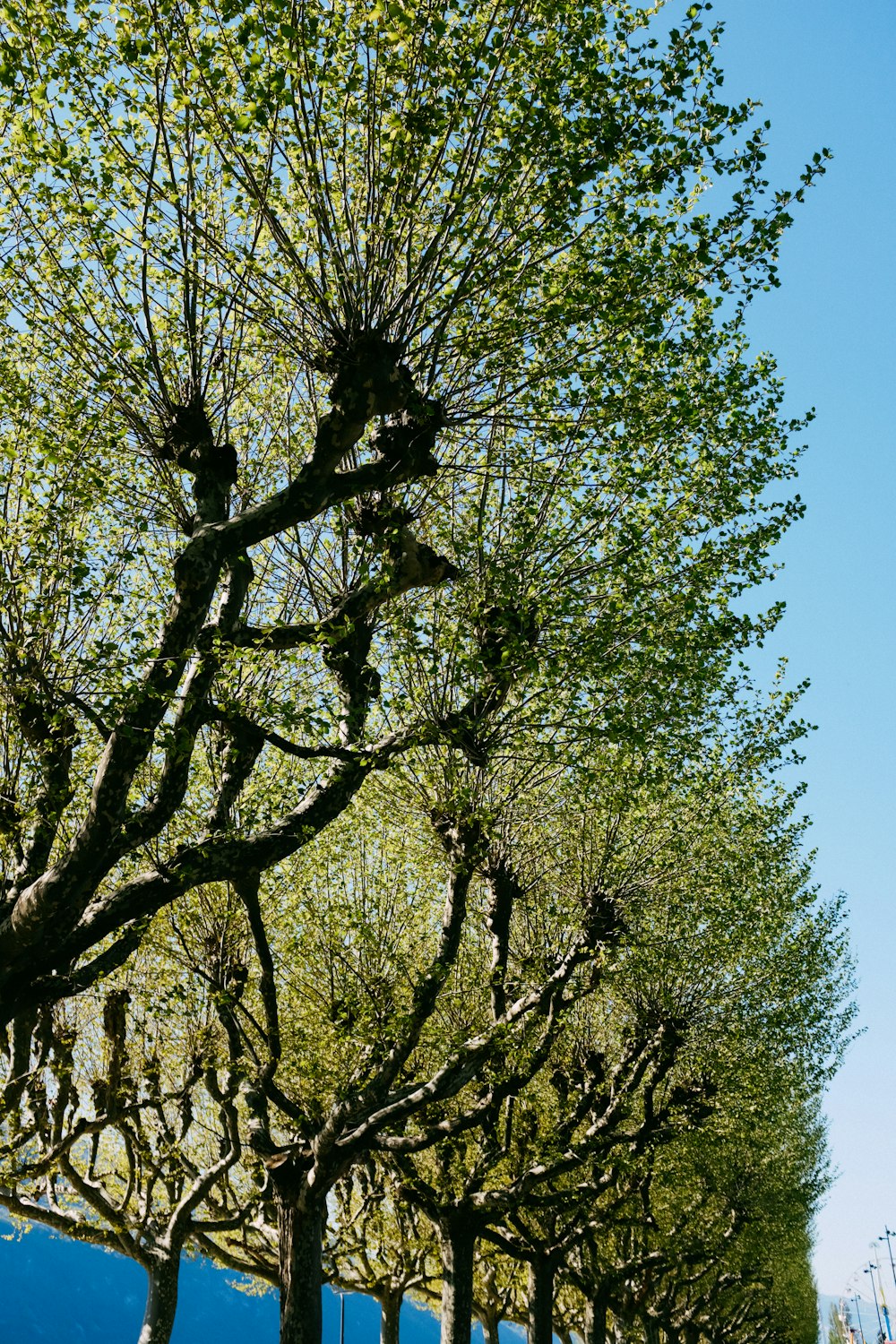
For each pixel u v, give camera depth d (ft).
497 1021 68.74
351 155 42.27
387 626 52.24
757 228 41.93
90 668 36.99
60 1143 70.23
